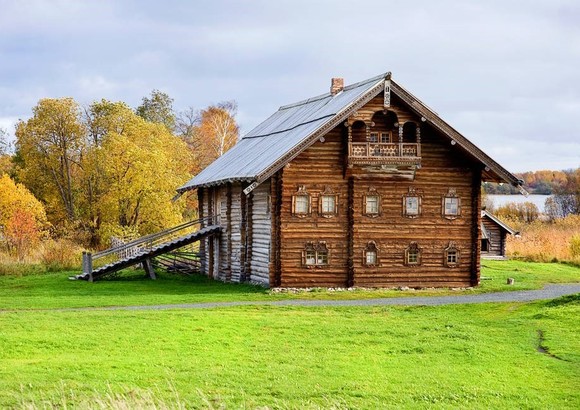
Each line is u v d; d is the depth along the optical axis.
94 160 66.19
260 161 41.34
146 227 66.00
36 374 20.48
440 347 24.80
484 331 27.48
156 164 65.44
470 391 19.64
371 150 40.34
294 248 40.38
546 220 102.69
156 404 17.97
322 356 23.50
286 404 18.36
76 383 19.64
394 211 41.59
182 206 68.69
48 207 69.81
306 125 42.94
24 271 47.94
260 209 42.59
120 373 20.81
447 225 42.34
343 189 41.00
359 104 39.41
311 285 40.53
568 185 120.75
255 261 43.25
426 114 40.34
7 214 59.12
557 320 28.67
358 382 20.39
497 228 59.22
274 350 24.31
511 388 20.00
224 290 40.44
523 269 51.44
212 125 106.62
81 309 32.91
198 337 26.03
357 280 40.97
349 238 40.97
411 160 40.59
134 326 27.62
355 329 27.83
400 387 20.00
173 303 35.31
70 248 53.88
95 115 70.56
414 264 41.84
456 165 42.50
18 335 25.66
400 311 32.44
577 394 19.50
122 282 44.12
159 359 22.72
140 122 69.94
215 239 48.59
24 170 70.25
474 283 42.56
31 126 69.12
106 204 64.69
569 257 57.81
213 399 18.67
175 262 52.81
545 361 22.91
